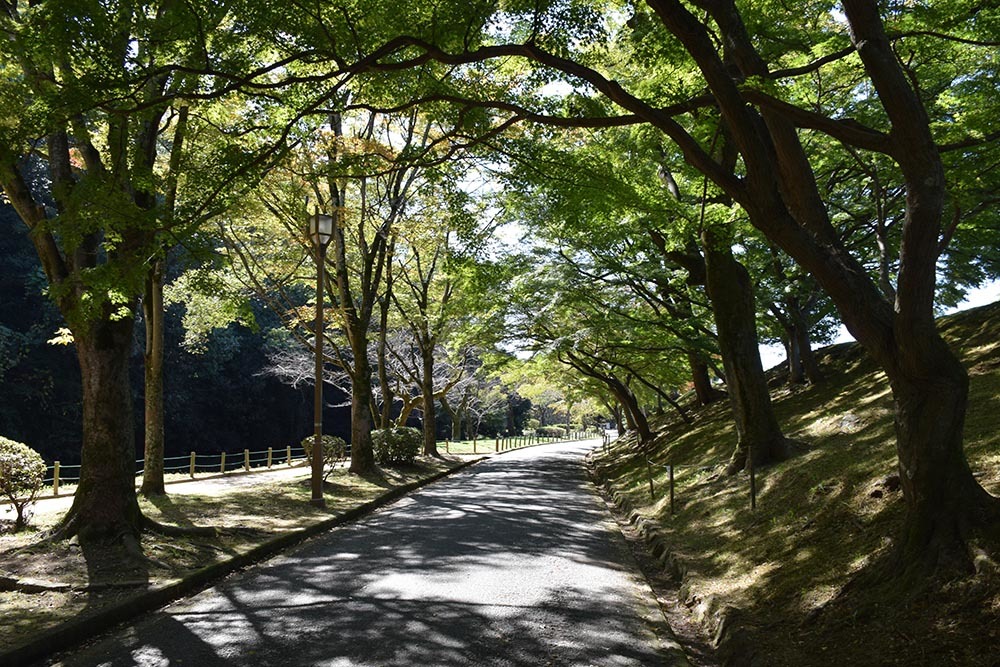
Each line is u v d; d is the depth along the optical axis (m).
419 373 35.22
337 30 7.46
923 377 5.31
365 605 6.73
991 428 8.08
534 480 22.69
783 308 20.75
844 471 8.68
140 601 6.70
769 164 5.70
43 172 32.16
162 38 7.33
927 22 8.48
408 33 7.37
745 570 7.20
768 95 5.68
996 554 4.79
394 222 20.53
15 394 32.69
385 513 14.37
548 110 8.62
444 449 42.88
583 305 19.92
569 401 44.06
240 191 9.31
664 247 16.23
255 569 8.69
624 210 10.05
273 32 7.61
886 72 4.95
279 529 11.15
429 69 8.69
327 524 12.29
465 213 11.94
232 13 7.52
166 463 42.06
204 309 19.59
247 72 7.81
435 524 12.38
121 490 9.17
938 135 10.30
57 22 6.65
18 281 34.31
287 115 9.80
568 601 6.91
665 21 5.60
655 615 6.52
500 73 9.90
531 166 8.83
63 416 34.56
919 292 5.15
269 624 6.13
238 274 21.38
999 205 14.70
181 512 12.19
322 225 15.34
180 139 11.14
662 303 20.69
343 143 15.62
